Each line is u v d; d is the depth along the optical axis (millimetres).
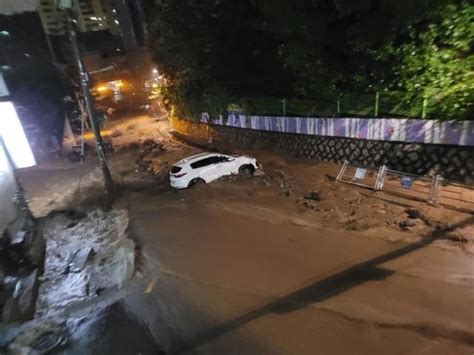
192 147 27016
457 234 8805
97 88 56562
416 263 7852
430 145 12172
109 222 13375
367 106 14273
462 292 6688
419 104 12453
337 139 15914
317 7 13867
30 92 24750
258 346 5934
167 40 24594
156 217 12906
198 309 7129
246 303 7098
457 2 10891
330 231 9977
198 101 27500
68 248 11531
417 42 12312
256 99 20953
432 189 11047
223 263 8812
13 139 10109
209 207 13211
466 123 10977
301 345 5828
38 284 9234
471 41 11430
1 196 10297
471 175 11102
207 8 20125
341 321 6250
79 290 8828
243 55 21578
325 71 15047
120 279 8938
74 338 6930
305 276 7824
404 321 6082
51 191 18641
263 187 14586
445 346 5438
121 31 54781
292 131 18734
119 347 6492
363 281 7387
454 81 11719
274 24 15586
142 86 54531
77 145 30250
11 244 9953
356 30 12906
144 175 20578
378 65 13516
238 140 24391
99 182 19812
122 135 37562
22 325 7422
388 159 13766
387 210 10898
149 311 7371
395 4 11352
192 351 6043
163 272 8797
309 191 13508
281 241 9664
